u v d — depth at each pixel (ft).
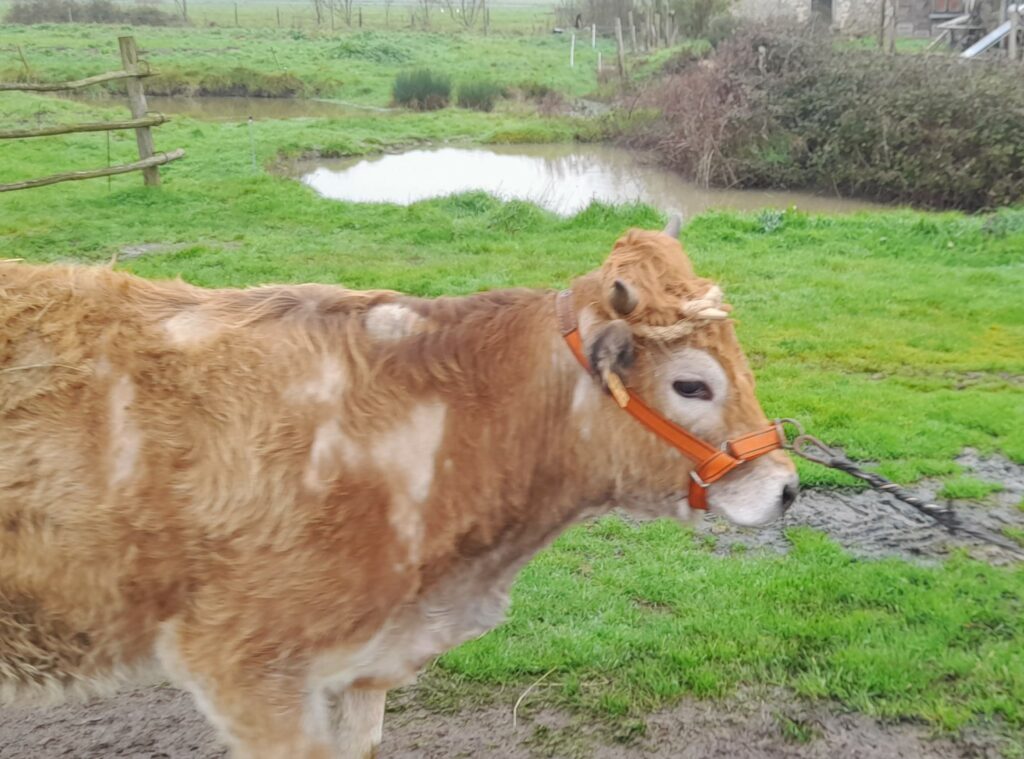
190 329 8.96
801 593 15.71
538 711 13.25
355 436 8.77
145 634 8.80
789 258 36.50
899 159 60.90
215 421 8.54
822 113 64.59
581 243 39.42
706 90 68.80
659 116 78.33
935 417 22.29
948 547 17.16
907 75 62.95
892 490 9.48
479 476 9.02
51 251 35.91
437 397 9.03
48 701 9.22
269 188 49.26
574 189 62.23
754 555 17.03
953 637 14.51
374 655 9.10
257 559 8.45
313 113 93.66
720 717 13.09
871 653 14.07
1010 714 12.93
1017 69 62.08
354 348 9.04
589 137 81.05
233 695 8.67
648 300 8.59
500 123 86.74
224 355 8.81
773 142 65.98
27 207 43.09
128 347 8.69
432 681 13.85
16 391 8.41
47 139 61.77
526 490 9.15
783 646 14.35
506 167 69.31
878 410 22.38
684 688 13.58
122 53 44.93
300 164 67.77
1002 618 14.89
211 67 108.78
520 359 9.12
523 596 15.76
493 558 9.46
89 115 72.28
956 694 13.39
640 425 8.86
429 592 9.18
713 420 8.76
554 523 9.50
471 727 12.96
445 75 103.30
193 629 8.64
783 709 13.21
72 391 8.47
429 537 8.93
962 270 34.60
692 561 16.80
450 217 44.86
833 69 65.26
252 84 105.81
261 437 8.54
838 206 59.93
